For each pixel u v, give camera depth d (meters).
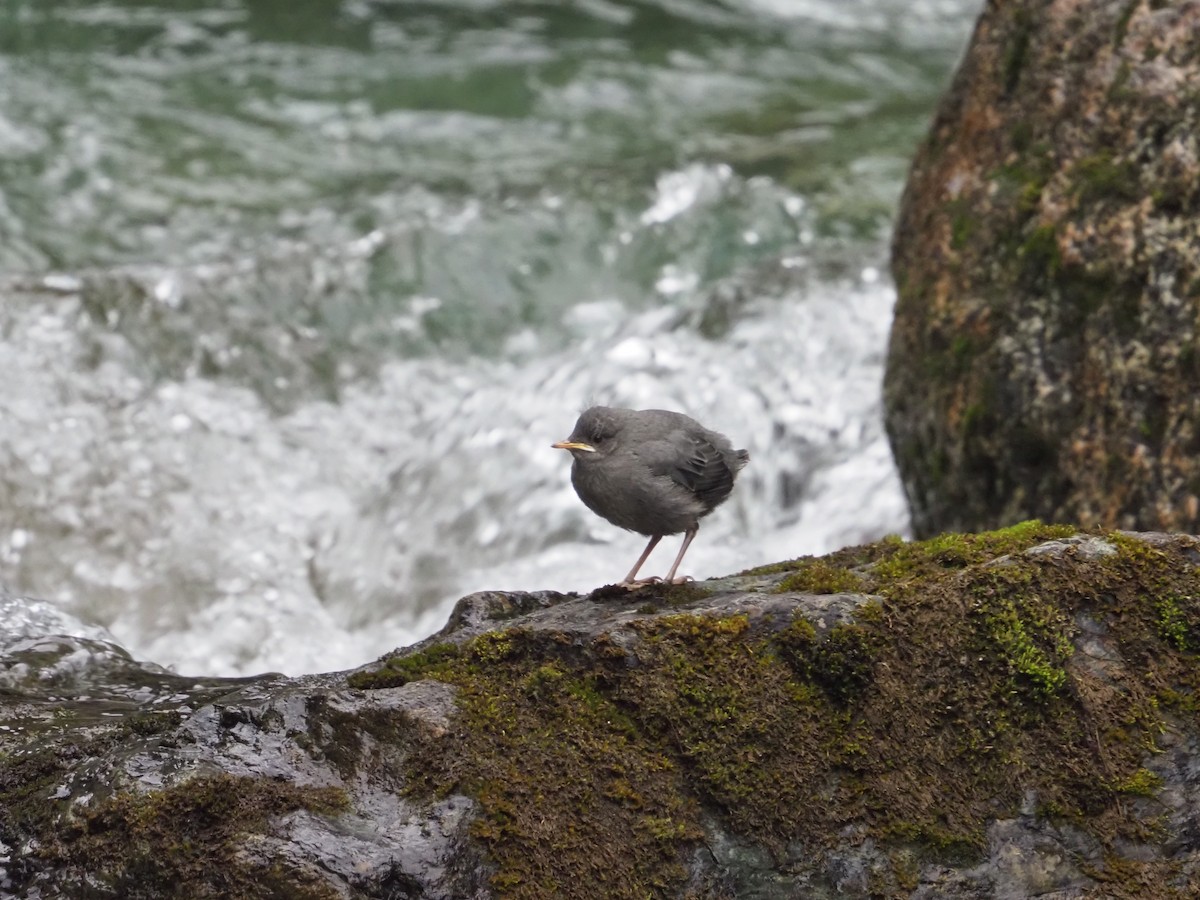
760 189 19.70
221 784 5.94
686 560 13.13
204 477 14.65
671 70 24.53
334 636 13.13
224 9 25.30
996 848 5.95
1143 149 9.90
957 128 11.44
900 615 6.29
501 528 13.87
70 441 14.52
